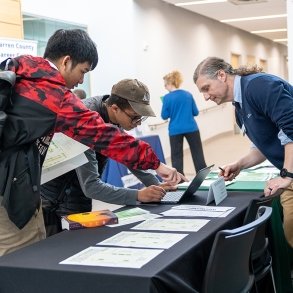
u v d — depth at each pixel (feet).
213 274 4.73
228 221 5.92
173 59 32.40
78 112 5.44
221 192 7.29
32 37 21.57
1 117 5.09
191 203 7.24
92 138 5.52
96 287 4.23
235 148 34.47
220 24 40.88
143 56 28.35
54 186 7.21
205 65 7.59
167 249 4.77
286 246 8.82
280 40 57.82
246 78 7.41
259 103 7.14
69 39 5.79
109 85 26.91
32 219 5.82
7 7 15.67
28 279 4.50
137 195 7.19
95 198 7.03
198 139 22.80
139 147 5.75
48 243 5.34
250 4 31.81
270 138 7.49
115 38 26.91
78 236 5.59
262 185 8.39
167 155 31.12
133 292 4.09
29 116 5.24
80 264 4.49
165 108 22.80
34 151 5.40
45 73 5.45
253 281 5.97
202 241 5.05
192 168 26.53
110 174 12.58
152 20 29.45
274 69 60.23
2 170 5.24
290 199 8.36
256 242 6.32
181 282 4.37
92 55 5.96
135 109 7.05
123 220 6.26
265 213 5.56
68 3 24.30
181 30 33.58
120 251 4.82
